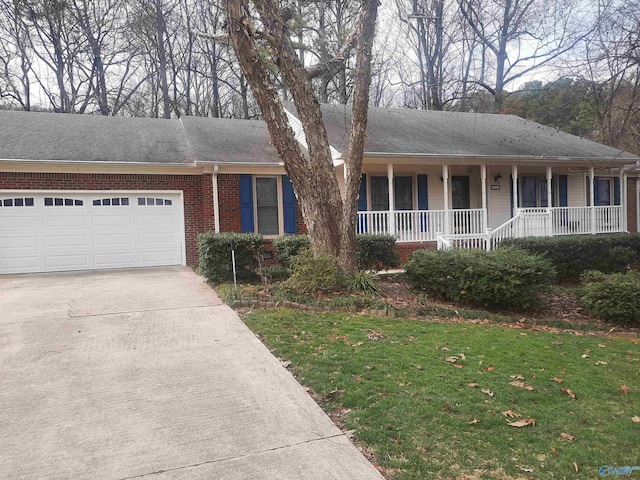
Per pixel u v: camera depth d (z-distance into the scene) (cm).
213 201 1236
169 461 302
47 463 300
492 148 1431
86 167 1152
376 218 1325
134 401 392
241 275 945
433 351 525
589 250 1140
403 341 563
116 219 1205
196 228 1264
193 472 289
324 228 830
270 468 293
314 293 791
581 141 1714
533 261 798
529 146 1512
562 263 1118
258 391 411
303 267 794
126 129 1422
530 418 360
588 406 391
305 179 817
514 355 528
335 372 448
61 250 1164
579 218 1552
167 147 1305
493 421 352
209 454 310
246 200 1288
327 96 2100
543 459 301
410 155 1270
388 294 845
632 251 1171
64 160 1114
